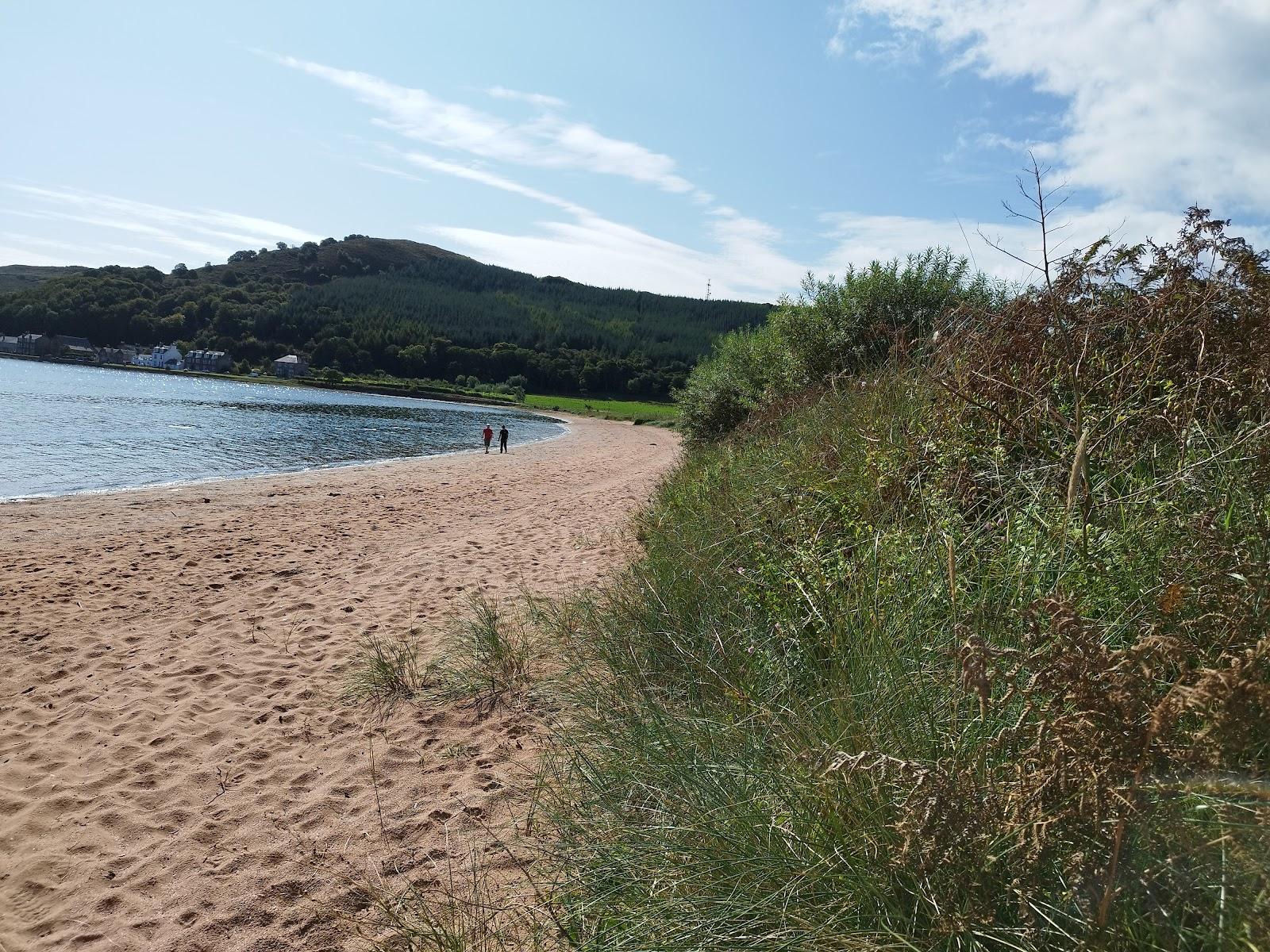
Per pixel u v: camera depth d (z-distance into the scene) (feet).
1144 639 5.32
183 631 21.20
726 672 11.64
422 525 40.83
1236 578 6.23
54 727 15.26
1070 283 11.06
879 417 14.83
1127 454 9.09
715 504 18.40
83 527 39.17
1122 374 9.83
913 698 7.47
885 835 6.45
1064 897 5.51
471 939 8.41
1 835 11.60
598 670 14.53
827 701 8.42
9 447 84.64
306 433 134.00
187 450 95.09
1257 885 4.83
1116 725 5.16
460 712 15.01
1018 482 9.80
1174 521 7.75
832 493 13.57
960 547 9.45
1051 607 5.57
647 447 144.46
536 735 13.56
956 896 5.86
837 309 31.37
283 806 12.14
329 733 14.70
